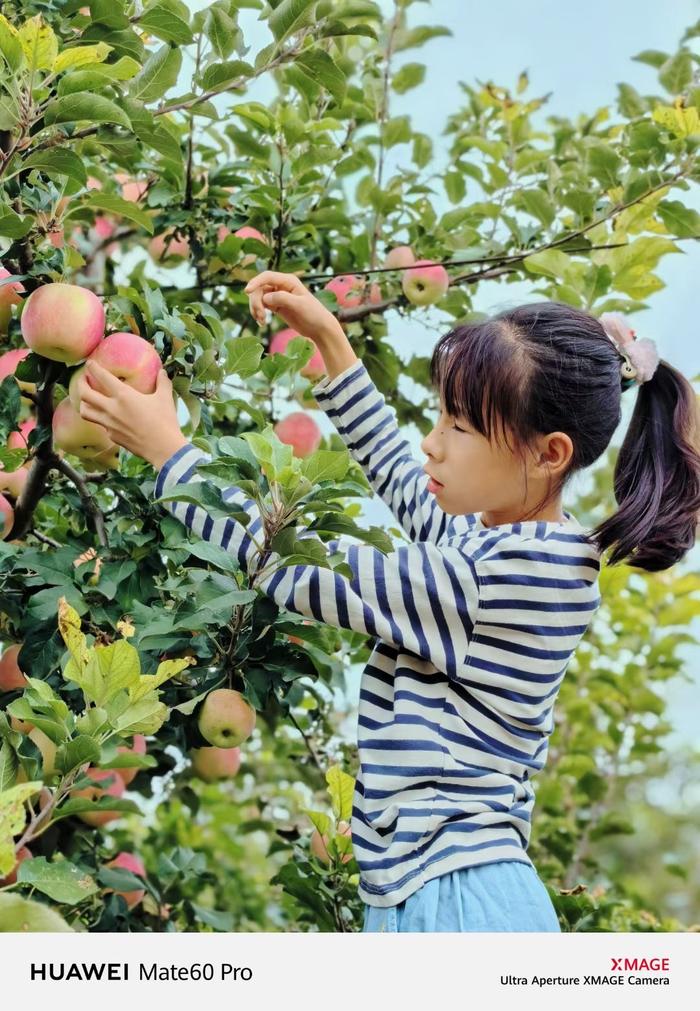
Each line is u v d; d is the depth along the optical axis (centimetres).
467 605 137
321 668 173
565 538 145
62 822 192
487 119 279
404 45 257
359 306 228
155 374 145
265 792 288
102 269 240
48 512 200
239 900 278
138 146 176
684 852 482
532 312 151
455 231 241
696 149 222
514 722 140
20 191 154
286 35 160
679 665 291
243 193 213
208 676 156
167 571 173
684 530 154
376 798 133
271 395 212
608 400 149
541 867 271
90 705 134
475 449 145
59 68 138
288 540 130
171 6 163
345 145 247
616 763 290
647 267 226
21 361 152
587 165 240
